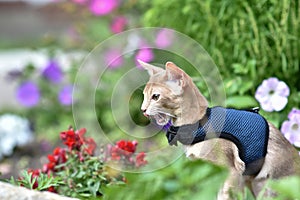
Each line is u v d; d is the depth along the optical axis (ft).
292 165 16.33
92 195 17.38
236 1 22.90
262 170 15.92
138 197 16.81
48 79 34.76
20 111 36.63
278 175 16.10
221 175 15.60
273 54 22.33
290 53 21.98
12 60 52.39
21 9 69.87
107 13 33.45
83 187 17.79
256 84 22.47
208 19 23.61
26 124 32.83
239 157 15.62
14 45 64.03
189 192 16.15
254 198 16.46
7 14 69.77
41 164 29.12
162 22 25.79
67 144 18.35
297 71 22.36
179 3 25.34
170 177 16.81
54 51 35.50
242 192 15.93
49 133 31.58
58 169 18.70
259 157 15.66
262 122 15.74
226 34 23.57
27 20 69.51
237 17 23.09
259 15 22.50
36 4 64.03
